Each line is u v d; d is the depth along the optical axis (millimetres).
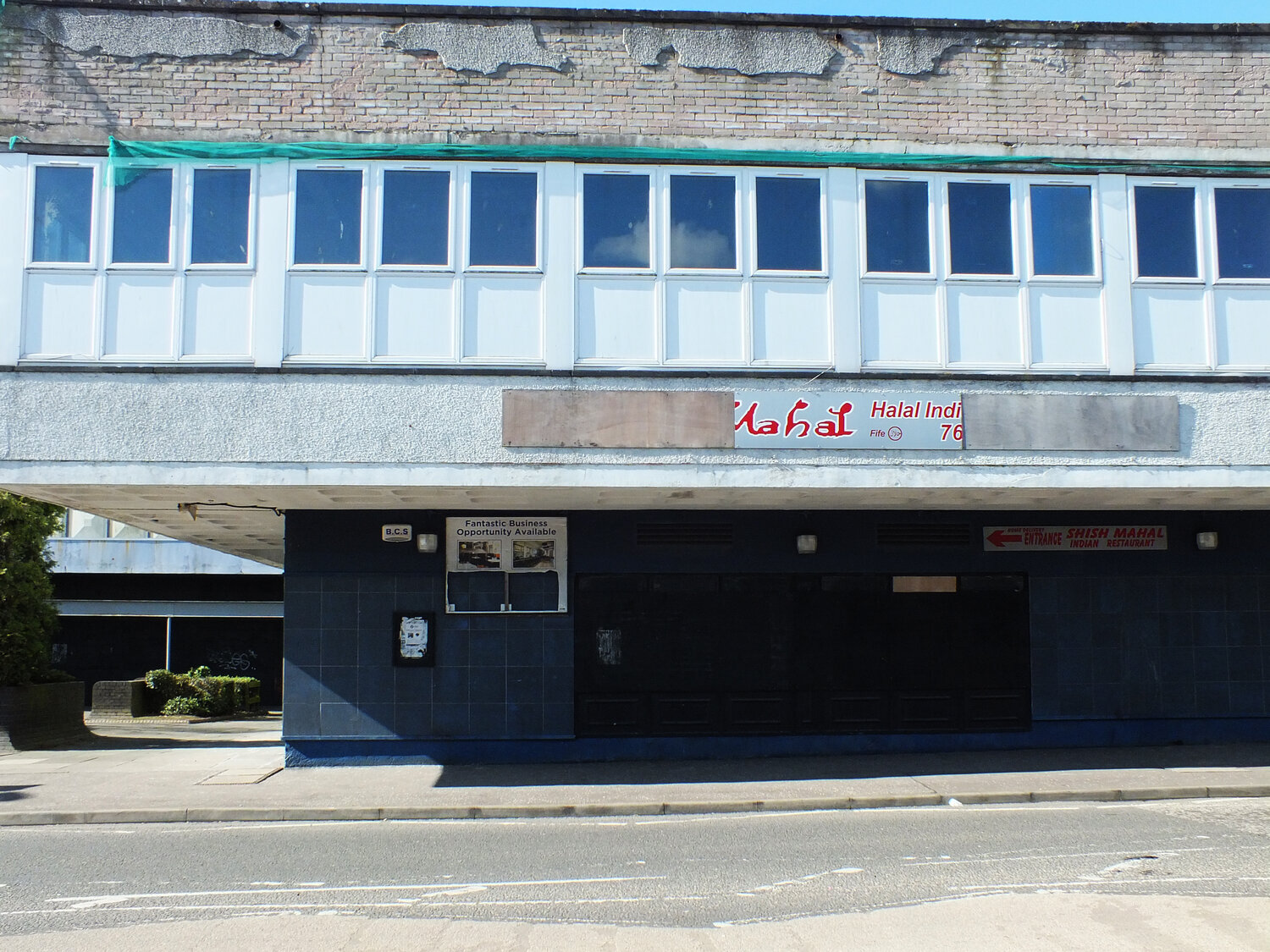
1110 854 8805
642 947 6258
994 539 14805
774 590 14539
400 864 8641
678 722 14234
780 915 6945
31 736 17422
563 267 12125
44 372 11586
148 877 8195
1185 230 12719
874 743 14453
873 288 12375
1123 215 12672
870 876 8055
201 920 6895
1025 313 12430
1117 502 13789
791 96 12633
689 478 11875
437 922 6809
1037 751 14398
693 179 12414
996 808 11273
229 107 12148
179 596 32000
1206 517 15141
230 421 11680
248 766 14242
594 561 14312
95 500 13203
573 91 12438
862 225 12445
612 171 12344
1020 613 14805
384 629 14078
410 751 13945
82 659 31766
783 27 12727
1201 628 14961
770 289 12273
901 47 12797
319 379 11781
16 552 18016
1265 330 12578
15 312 11625
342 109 12234
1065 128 12789
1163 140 12852
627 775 13016
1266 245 12758
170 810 10984
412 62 12359
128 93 12070
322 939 6438
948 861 8555
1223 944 6230
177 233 11906
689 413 11953
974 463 12102
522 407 11852
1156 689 14844
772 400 12031
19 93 11938
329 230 12047
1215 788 11914
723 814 11141
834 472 11977
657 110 12492
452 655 14086
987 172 12656
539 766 13758
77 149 11898
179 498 12922
